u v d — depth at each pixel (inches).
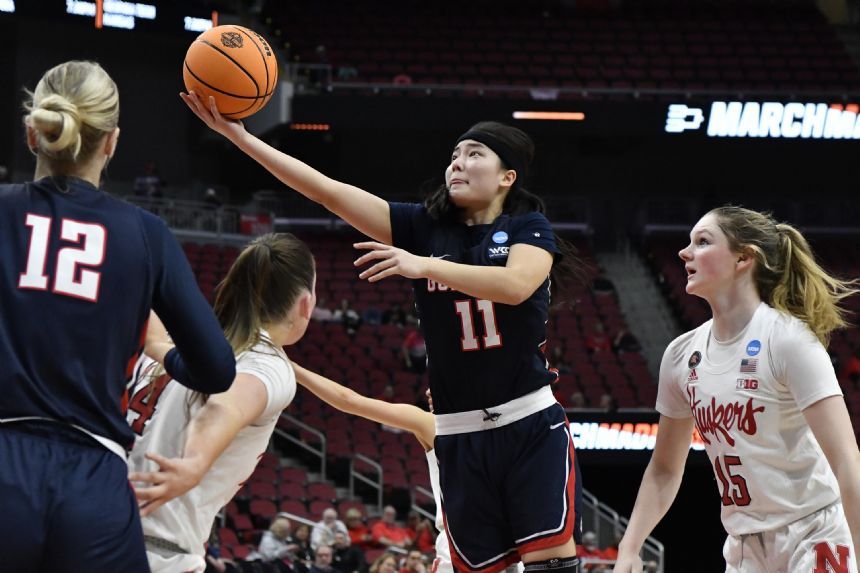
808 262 146.7
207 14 823.7
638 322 848.3
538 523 139.9
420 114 820.0
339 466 624.4
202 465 110.1
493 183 145.6
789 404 142.3
